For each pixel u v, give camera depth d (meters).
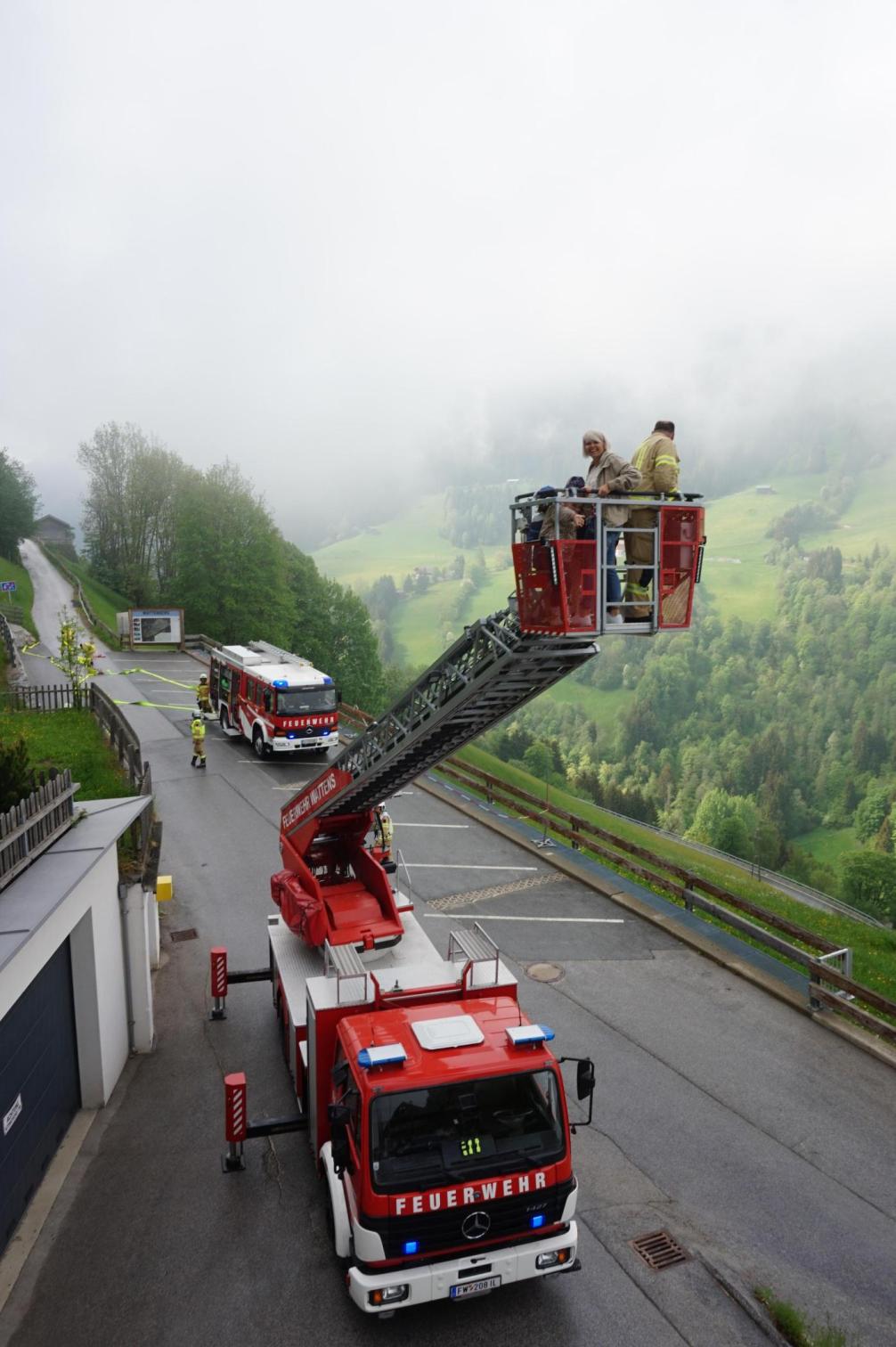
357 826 11.99
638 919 16.23
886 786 176.62
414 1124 6.59
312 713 26.03
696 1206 8.69
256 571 63.56
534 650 7.78
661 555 7.38
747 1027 12.30
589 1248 8.08
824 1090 10.77
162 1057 11.27
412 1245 6.47
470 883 18.05
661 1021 12.43
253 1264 7.82
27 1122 8.52
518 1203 6.69
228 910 15.97
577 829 20.27
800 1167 9.33
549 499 6.95
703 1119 10.12
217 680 30.70
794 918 20.98
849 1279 7.80
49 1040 9.17
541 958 14.48
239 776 25.00
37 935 8.24
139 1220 8.35
